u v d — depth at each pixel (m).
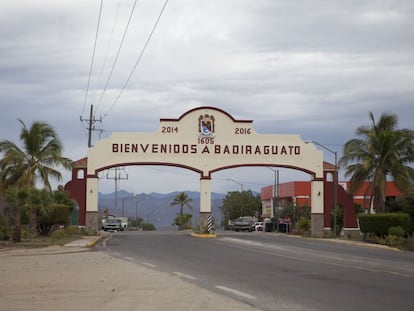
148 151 53.25
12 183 47.62
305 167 54.31
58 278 17.33
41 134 48.66
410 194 54.12
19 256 27.00
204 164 53.56
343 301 12.98
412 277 17.81
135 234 53.94
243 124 54.09
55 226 46.84
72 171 52.94
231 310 11.67
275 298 13.39
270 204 95.19
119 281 16.39
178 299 13.05
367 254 29.48
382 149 49.84
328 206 54.47
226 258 25.45
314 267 21.16
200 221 52.94
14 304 12.56
